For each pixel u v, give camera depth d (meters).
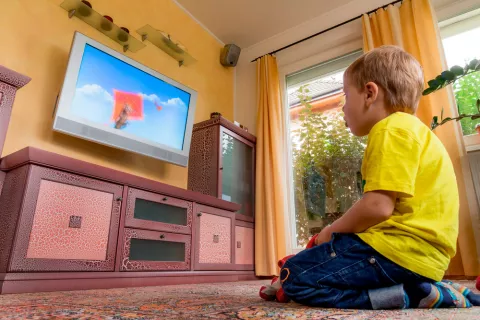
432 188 0.67
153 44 2.73
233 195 2.72
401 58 0.81
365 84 0.80
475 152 2.20
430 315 0.55
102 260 1.45
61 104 1.75
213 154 2.61
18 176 1.32
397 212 0.67
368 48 2.63
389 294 0.63
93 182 1.48
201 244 2.02
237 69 3.66
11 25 1.86
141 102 2.19
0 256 1.23
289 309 0.64
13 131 1.75
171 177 2.60
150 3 2.79
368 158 0.69
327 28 3.13
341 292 0.66
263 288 0.86
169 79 2.42
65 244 1.33
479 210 1.99
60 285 1.28
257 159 2.98
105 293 1.14
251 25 3.35
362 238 0.66
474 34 2.54
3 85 1.41
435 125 1.62
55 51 2.03
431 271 0.64
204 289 1.36
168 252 1.82
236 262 2.52
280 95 3.23
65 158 1.37
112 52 2.06
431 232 0.63
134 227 1.62
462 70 1.25
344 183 2.77
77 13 2.17
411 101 0.79
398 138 0.67
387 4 2.75
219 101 3.36
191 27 3.20
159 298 0.94
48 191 1.32
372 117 0.78
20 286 1.17
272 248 2.63
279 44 3.43
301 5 3.08
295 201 2.96
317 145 3.00
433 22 2.43
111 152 2.20
